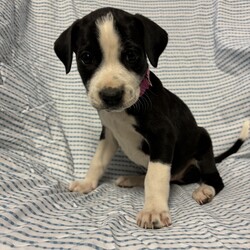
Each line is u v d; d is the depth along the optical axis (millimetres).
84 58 296
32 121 392
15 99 384
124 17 296
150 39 296
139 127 322
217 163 427
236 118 459
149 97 318
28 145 380
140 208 305
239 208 294
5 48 399
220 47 479
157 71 477
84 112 436
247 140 438
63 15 484
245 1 500
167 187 299
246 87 458
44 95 426
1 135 364
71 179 384
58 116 427
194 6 511
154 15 505
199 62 489
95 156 376
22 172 318
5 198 260
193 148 372
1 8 406
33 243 201
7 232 213
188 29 502
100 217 265
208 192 333
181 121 356
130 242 212
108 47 287
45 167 367
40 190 291
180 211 292
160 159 306
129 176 393
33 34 465
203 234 230
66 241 201
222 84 477
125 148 365
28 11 470
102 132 379
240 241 216
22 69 414
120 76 285
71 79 451
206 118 464
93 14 302
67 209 281
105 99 282
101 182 398
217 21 491
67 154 396
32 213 253
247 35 486
